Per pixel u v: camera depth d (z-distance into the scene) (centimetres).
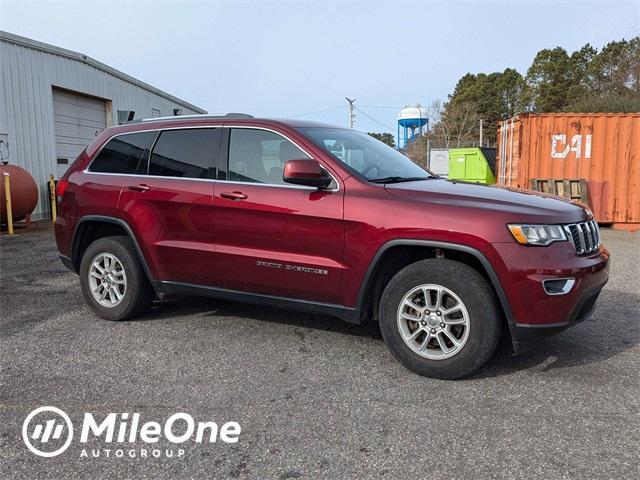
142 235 487
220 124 468
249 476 269
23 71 1302
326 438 303
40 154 1369
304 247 412
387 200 386
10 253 910
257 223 430
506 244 352
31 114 1333
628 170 1205
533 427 313
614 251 915
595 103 2162
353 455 286
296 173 391
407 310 388
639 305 570
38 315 540
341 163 413
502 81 7538
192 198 459
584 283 362
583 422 319
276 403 345
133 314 514
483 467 274
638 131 1194
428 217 370
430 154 3397
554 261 352
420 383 374
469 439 301
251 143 449
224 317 525
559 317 356
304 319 518
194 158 472
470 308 362
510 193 405
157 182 481
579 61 6350
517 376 384
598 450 288
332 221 398
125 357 424
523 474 268
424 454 287
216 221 449
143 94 2027
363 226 387
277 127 441
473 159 1923
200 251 457
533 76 6625
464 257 387
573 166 1238
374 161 451
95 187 515
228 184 447
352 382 376
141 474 272
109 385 373
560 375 386
